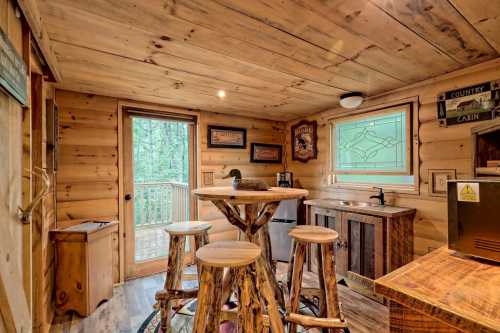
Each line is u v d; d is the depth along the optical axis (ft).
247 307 4.47
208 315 4.87
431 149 7.77
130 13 4.32
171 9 4.21
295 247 6.45
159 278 10.00
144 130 12.73
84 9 4.20
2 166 3.30
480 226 3.19
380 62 6.42
